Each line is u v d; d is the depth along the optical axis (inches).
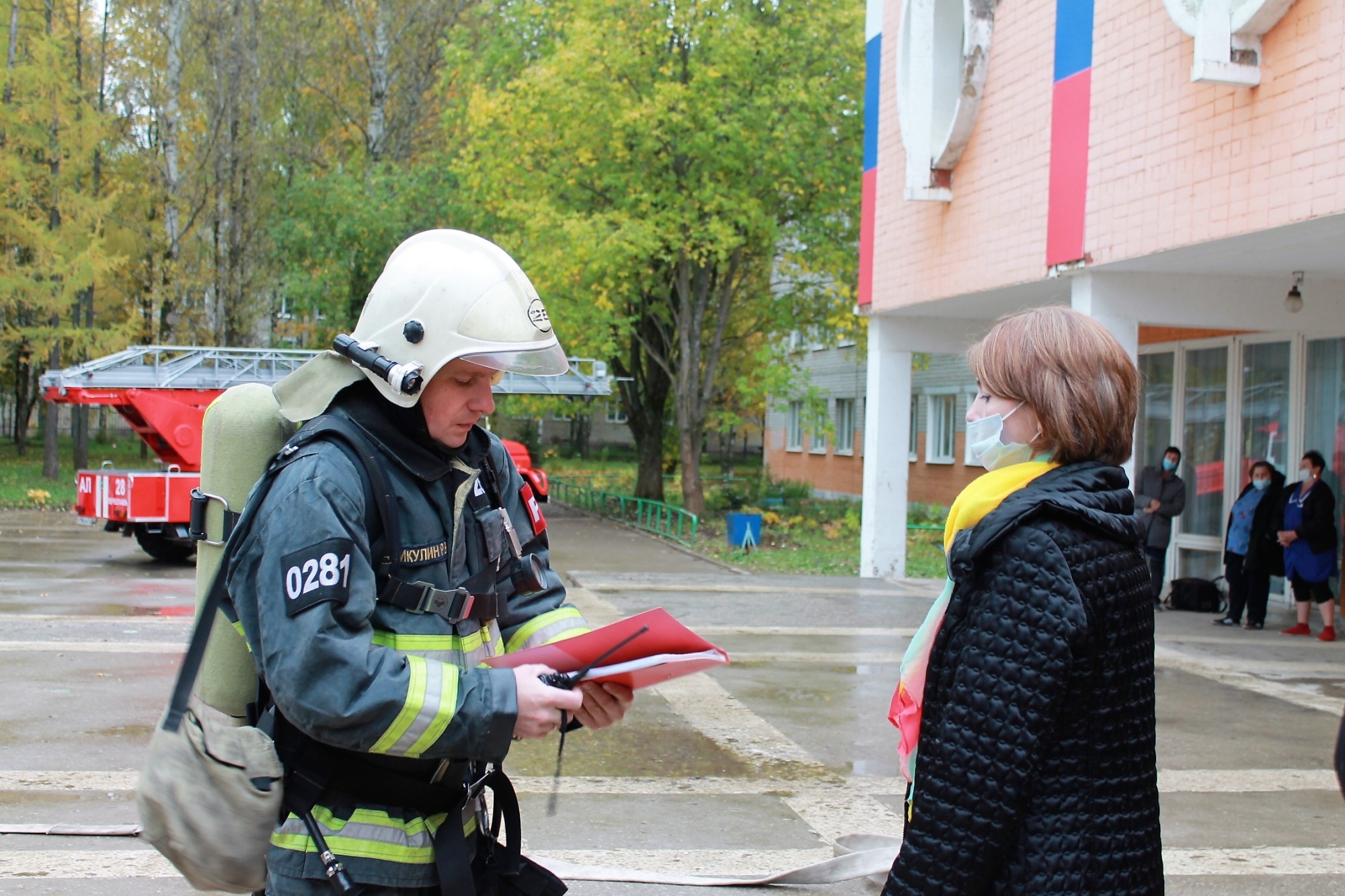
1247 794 227.6
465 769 84.0
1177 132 346.6
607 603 471.8
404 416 87.0
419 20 1068.5
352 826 80.4
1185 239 343.6
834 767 240.4
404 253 89.1
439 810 83.7
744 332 954.7
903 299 529.3
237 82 971.3
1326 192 292.2
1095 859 76.4
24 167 946.1
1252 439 506.6
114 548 631.2
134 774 218.7
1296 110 301.4
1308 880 180.2
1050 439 84.7
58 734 245.4
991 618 77.8
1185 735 275.0
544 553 98.8
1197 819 210.8
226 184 964.6
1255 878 180.9
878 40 555.5
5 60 1027.3
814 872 169.5
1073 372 84.0
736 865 180.4
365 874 79.7
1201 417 539.2
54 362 1003.3
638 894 168.1
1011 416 87.0
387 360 83.7
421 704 75.5
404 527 82.7
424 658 78.7
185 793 77.0
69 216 973.8
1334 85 289.0
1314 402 472.7
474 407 87.0
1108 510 81.0
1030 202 424.5
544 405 846.5
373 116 1055.0
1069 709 77.0
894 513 583.5
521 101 772.0
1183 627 451.5
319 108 1169.4
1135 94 365.1
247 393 99.9
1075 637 75.7
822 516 967.6
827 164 796.0
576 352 806.5
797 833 197.2
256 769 78.9
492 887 89.5
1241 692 327.0
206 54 973.8
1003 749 75.2
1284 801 223.3
